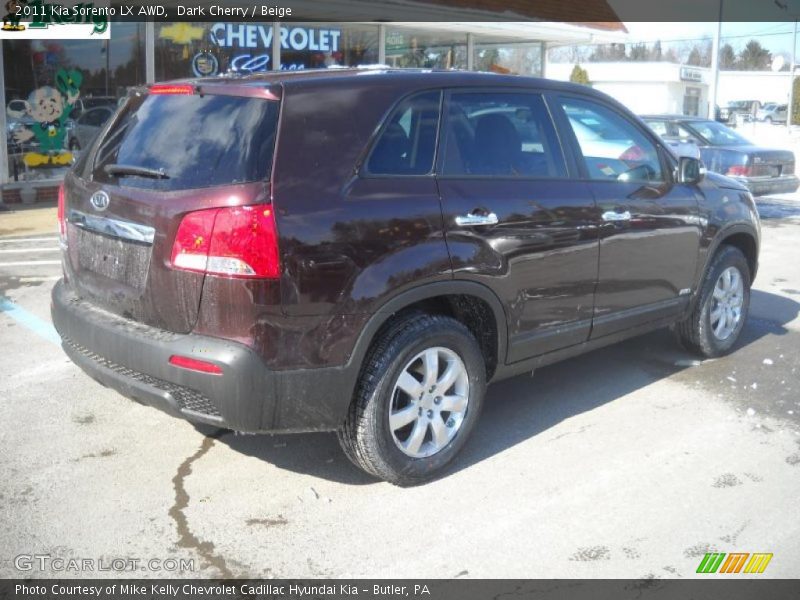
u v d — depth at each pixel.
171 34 13.19
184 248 3.45
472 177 4.13
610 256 4.77
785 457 4.42
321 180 3.58
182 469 4.18
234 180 3.47
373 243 3.65
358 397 3.76
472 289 4.04
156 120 3.94
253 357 3.40
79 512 3.74
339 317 3.57
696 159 5.34
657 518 3.77
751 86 60.50
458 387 4.14
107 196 3.83
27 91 12.17
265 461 4.29
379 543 3.55
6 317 6.71
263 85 3.65
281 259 3.41
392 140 3.88
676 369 5.80
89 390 5.18
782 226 12.81
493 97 4.38
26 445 4.39
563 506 3.87
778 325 6.98
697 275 5.58
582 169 4.70
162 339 3.55
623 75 44.00
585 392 5.34
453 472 4.20
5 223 11.04
